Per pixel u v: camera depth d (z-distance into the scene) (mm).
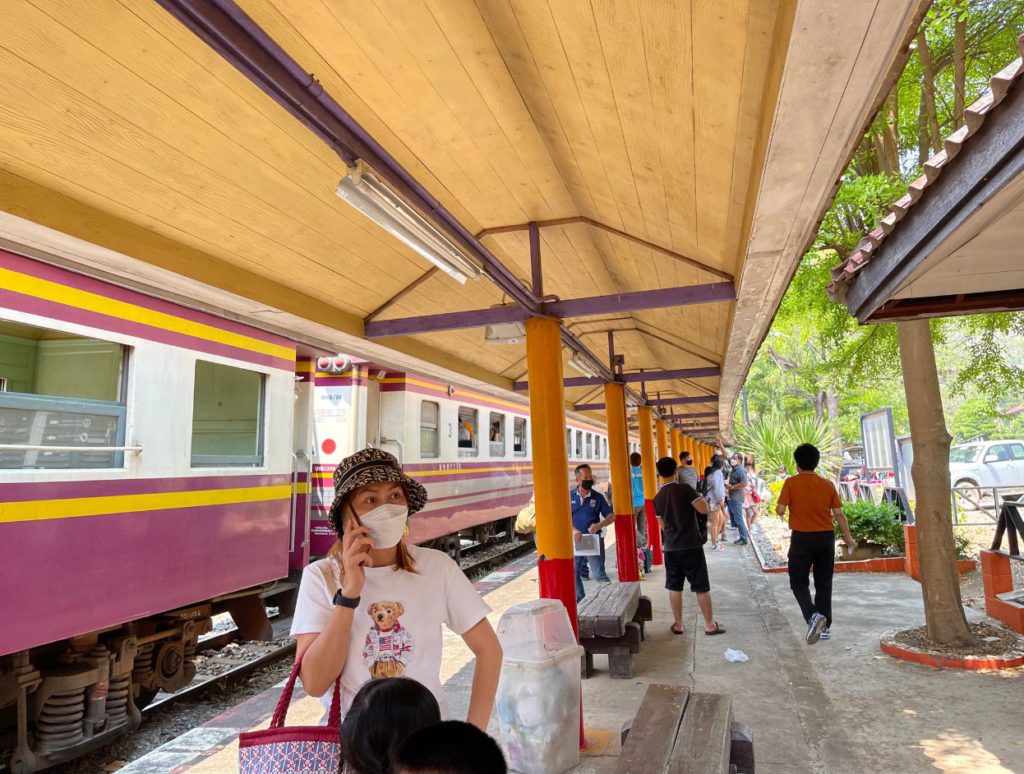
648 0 2031
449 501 10078
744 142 2623
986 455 18906
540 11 2383
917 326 5711
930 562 5570
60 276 3895
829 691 4777
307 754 1556
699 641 6258
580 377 8617
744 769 3209
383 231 4488
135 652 4723
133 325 4430
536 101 3186
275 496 5941
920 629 5898
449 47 2875
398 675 1809
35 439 3846
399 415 8781
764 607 7562
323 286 4836
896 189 7047
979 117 2260
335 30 2828
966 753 3691
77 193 3389
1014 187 2275
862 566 9250
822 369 10195
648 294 4480
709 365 10117
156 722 5094
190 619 5293
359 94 3270
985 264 3285
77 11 2582
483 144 3723
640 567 10516
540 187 4246
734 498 13422
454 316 4895
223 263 4238
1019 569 8844
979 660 5012
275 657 6465
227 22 1923
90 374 4512
